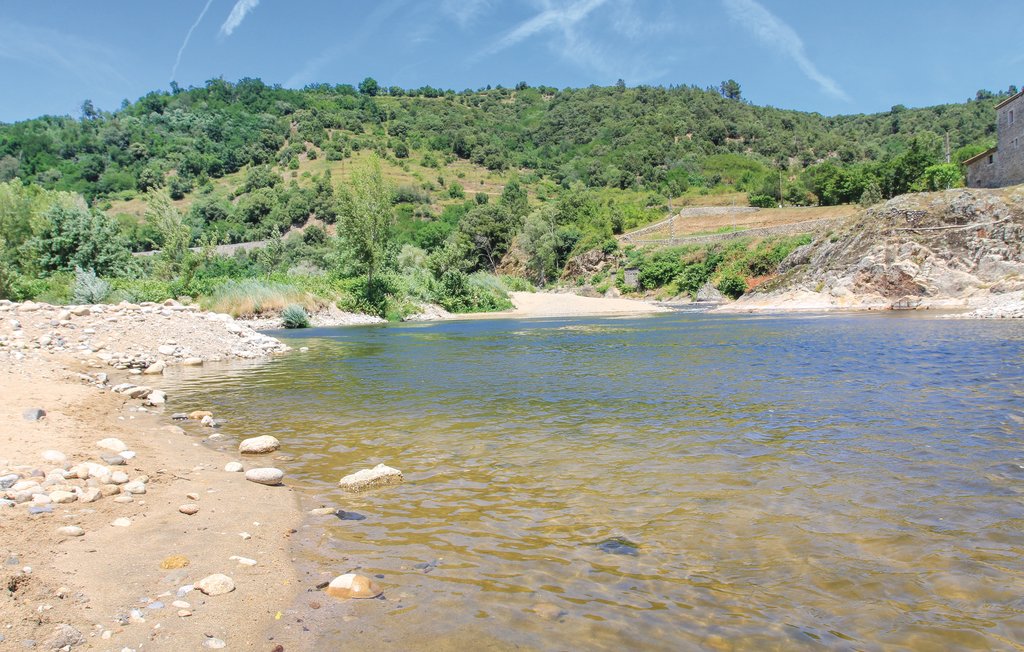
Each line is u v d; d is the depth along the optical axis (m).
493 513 4.89
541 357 16.16
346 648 2.96
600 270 71.38
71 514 4.64
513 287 72.25
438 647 2.97
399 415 8.98
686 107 166.88
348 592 3.55
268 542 4.38
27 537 4.08
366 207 40.41
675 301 55.50
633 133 145.38
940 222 37.47
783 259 49.78
